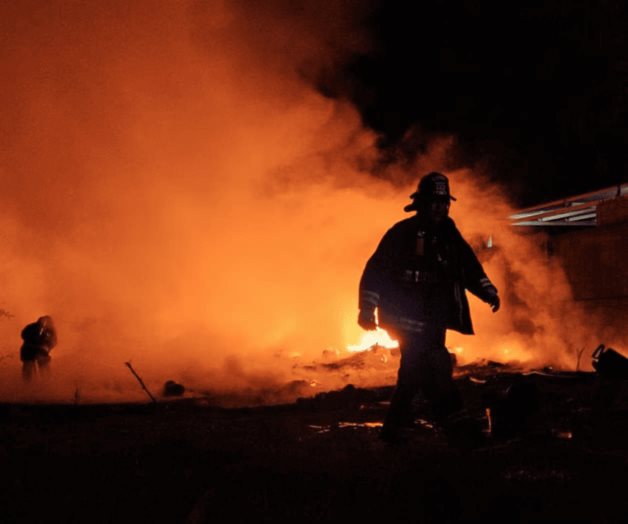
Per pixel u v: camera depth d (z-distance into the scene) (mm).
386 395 9586
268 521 3773
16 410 8938
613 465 4547
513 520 3645
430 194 5664
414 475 4449
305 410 9008
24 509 4156
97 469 5039
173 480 4664
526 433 5535
